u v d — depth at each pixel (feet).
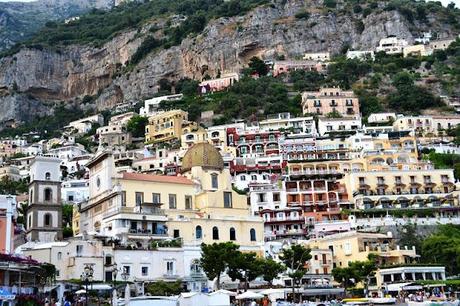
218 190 457.27
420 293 373.61
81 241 357.82
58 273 347.15
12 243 323.78
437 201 629.51
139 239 394.32
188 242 407.64
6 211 321.52
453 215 588.09
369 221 557.74
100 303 322.34
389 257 467.11
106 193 431.43
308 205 632.79
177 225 412.98
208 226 423.23
